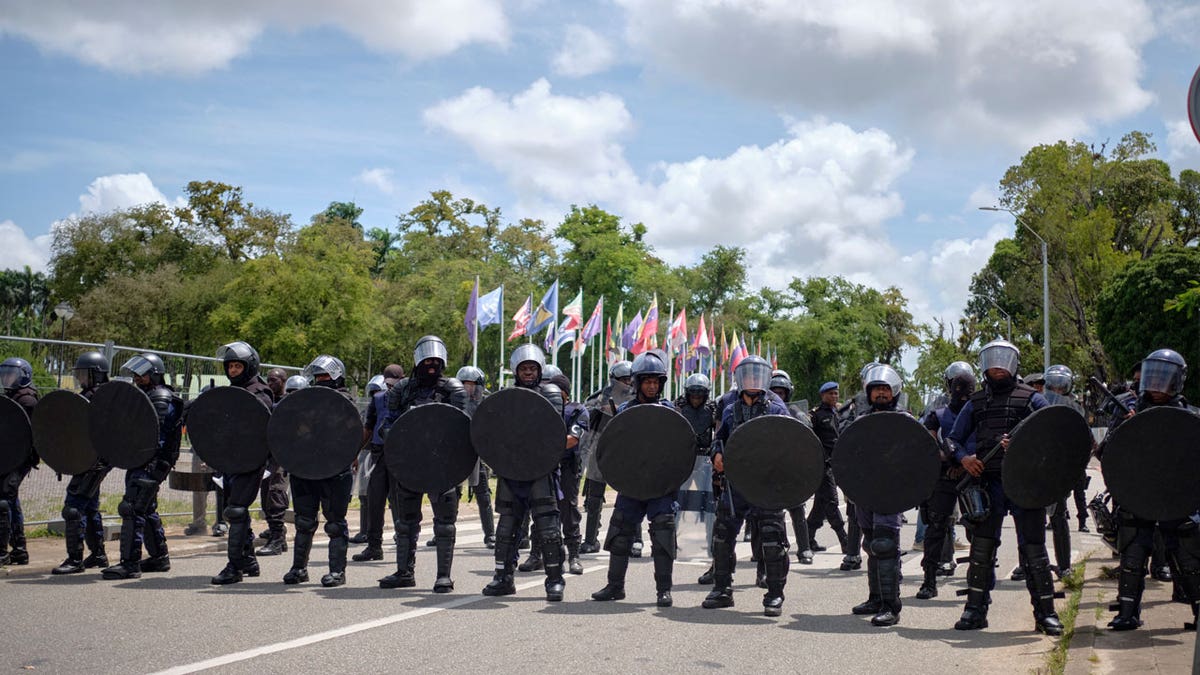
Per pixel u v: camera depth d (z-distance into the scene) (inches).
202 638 233.6
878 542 284.5
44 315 2827.3
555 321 1384.1
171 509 510.9
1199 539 262.8
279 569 355.9
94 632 237.1
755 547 337.4
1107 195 2041.1
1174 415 259.1
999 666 233.6
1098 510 289.1
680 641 249.8
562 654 230.4
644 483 301.4
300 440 315.3
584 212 2632.9
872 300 3083.2
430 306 2105.1
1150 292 1720.0
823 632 268.8
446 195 2618.1
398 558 319.9
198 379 523.5
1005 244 2773.1
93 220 2267.5
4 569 326.3
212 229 2242.9
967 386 331.3
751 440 289.1
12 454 336.5
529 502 314.7
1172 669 217.6
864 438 281.4
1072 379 439.5
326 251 1855.3
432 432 314.5
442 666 214.7
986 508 275.0
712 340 1877.5
